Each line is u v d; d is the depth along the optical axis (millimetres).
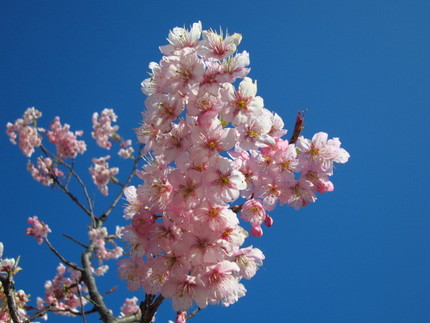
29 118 1470
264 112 461
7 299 563
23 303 654
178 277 440
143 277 458
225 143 440
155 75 465
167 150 448
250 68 445
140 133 470
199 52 453
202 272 445
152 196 451
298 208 503
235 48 450
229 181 437
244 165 490
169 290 448
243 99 448
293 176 490
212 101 445
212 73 447
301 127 495
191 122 449
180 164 440
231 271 455
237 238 440
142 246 459
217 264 446
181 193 435
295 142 500
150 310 467
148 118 459
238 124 442
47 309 617
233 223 437
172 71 450
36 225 1126
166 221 442
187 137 445
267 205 496
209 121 437
